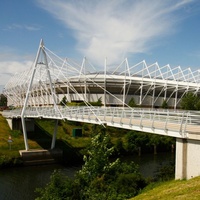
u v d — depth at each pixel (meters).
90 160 34.75
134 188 31.36
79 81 113.88
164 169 39.22
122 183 31.89
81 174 33.25
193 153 25.14
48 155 64.50
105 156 34.69
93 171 33.97
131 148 74.00
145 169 55.72
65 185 30.38
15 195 42.66
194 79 128.00
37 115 64.50
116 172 34.22
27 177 52.25
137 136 75.31
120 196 29.75
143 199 24.33
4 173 55.09
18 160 61.22
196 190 20.61
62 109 60.09
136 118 38.12
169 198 20.89
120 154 72.06
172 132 27.16
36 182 49.12
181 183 24.45
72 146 73.50
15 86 163.62
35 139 76.81
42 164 63.22
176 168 26.75
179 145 26.52
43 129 85.94
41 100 136.25
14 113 80.00
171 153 76.88
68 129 89.38
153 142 76.31
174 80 125.50
